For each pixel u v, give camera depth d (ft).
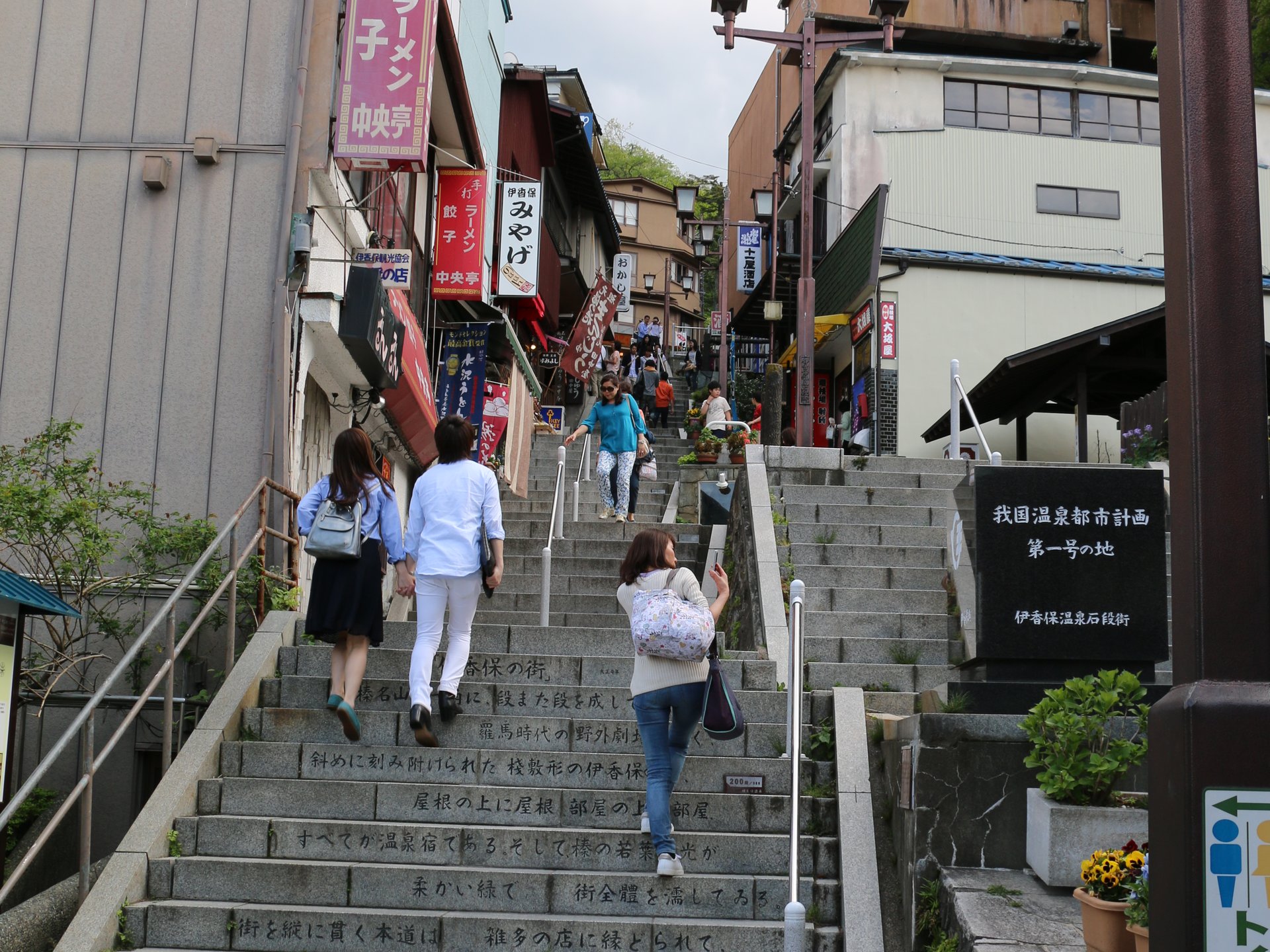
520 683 23.07
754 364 106.52
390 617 35.27
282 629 23.84
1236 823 9.59
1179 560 10.43
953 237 74.13
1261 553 10.02
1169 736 10.00
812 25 52.31
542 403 84.94
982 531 18.86
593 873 17.62
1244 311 10.37
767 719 21.58
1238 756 9.64
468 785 19.65
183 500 28.02
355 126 29.58
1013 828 16.66
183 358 28.81
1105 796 16.01
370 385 34.71
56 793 24.23
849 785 18.94
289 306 29.09
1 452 25.08
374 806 19.36
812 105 52.11
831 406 80.28
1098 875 13.50
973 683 18.25
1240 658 9.89
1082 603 18.56
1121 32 88.02
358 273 30.63
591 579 34.96
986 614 18.60
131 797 24.86
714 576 18.72
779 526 31.81
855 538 31.76
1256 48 73.51
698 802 19.07
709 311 167.63
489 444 47.57
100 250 29.50
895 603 28.32
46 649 24.93
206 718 20.79
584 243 105.70
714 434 59.21
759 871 18.19
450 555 20.48
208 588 24.48
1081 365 55.16
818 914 17.17
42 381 28.78
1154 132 76.95
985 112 76.13
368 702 22.09
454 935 16.72
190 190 29.76
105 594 26.30
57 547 23.77
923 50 86.63
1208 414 10.28
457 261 49.29
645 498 50.16
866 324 69.46
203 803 19.45
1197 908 9.55
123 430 28.48
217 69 30.45
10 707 17.19
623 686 23.03
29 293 29.27
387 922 16.81
